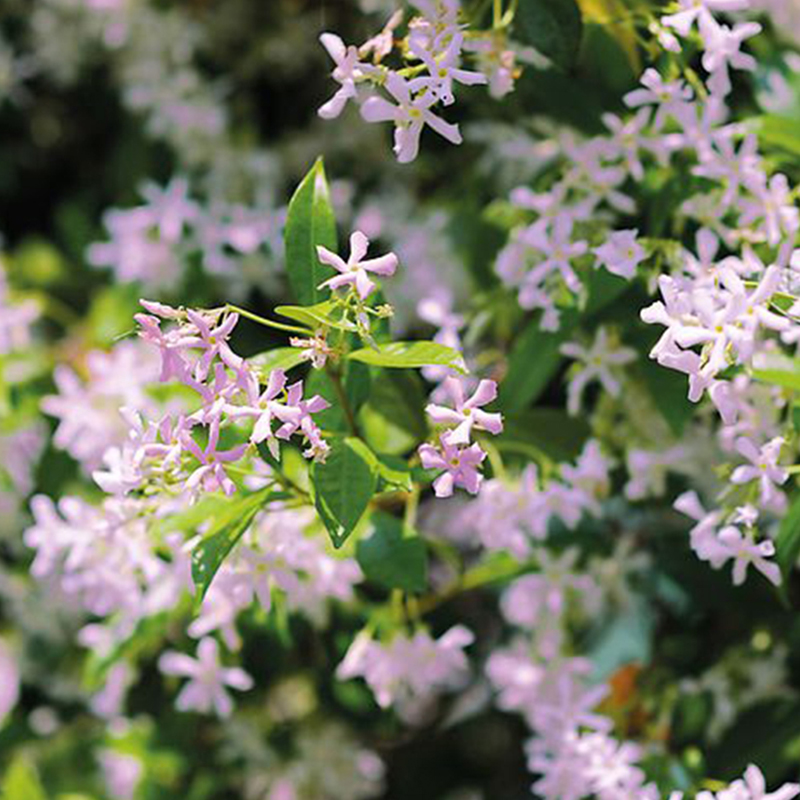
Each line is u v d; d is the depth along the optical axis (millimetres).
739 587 1348
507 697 1382
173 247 1524
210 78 1611
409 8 1248
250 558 1241
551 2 1235
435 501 1493
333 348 1151
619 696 1355
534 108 1332
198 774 1497
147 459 1145
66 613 1570
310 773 1478
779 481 1182
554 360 1308
